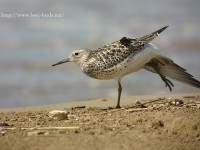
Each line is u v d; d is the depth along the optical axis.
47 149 8.74
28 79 17.92
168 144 9.30
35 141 9.19
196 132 9.85
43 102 15.73
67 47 20.94
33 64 19.17
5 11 24.58
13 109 13.32
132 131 9.92
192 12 26.53
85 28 23.58
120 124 10.48
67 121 10.91
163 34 23.20
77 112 12.09
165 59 12.58
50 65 19.16
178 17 25.66
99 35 22.52
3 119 11.48
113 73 12.48
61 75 18.50
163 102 12.72
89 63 12.65
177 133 9.88
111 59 12.38
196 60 19.98
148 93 16.53
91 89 17.17
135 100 13.90
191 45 21.81
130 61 12.34
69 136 9.45
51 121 10.97
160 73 13.06
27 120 11.27
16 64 19.17
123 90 16.95
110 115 11.38
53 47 20.94
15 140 9.30
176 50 21.27
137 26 24.03
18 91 16.78
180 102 12.35
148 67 13.12
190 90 16.84
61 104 13.80
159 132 9.92
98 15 25.50
